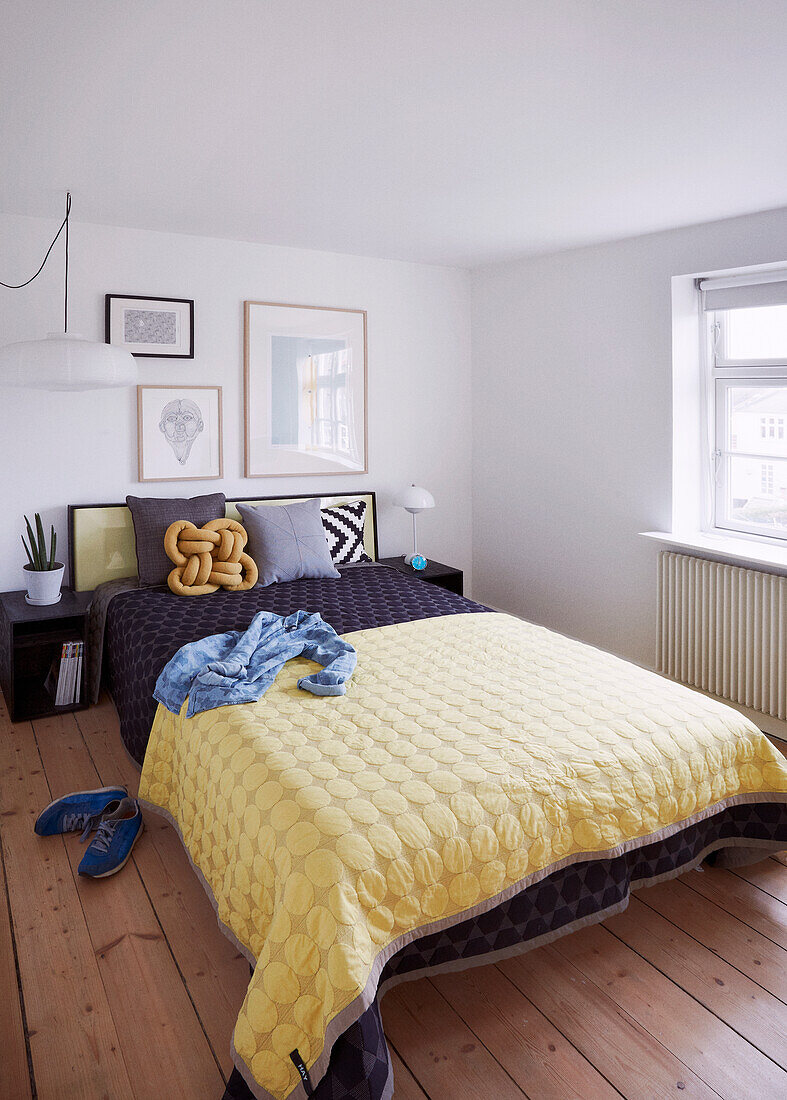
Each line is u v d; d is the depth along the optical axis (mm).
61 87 2225
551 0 1727
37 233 3865
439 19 1813
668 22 1826
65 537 4133
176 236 4223
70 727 3580
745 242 3605
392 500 5156
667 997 1973
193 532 3938
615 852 2062
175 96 2291
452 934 1899
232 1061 1721
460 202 3490
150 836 2719
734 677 3678
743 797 2371
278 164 2959
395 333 5012
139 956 2105
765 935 2221
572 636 4727
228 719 2348
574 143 2693
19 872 2482
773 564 3426
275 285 4543
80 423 4105
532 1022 1889
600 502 4453
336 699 2492
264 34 1899
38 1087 1689
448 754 2102
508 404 5059
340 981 1566
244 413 4551
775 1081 1718
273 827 1857
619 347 4250
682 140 2654
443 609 3664
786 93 2260
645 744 2227
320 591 3953
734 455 3971
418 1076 1726
